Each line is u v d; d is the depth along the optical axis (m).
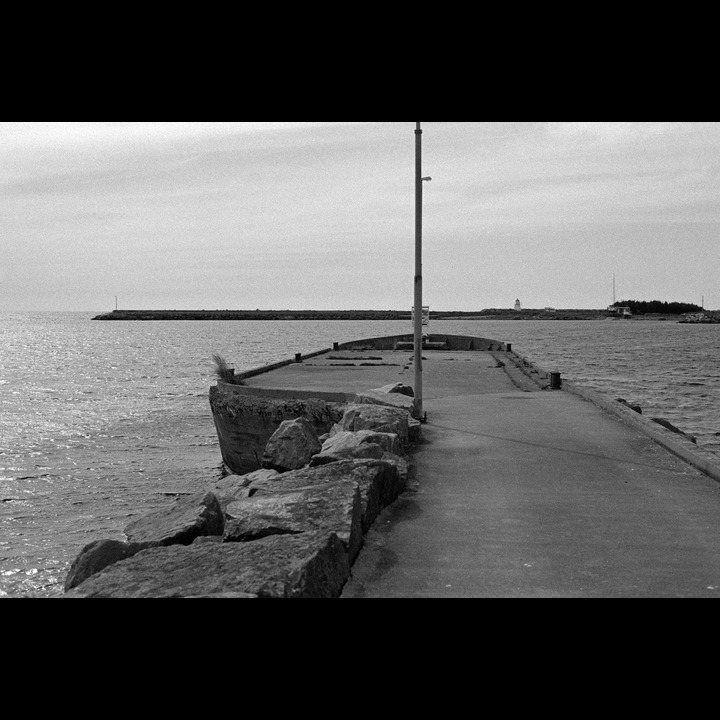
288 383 26.67
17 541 18.42
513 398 22.59
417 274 17.39
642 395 48.16
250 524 7.11
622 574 7.16
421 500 10.09
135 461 28.02
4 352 115.06
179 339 171.50
